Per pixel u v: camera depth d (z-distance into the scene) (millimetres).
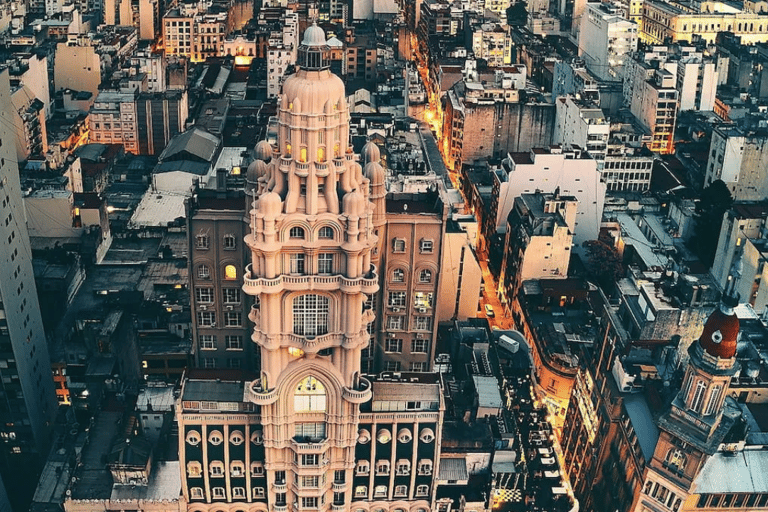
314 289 132000
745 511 150500
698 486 148875
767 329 181000
